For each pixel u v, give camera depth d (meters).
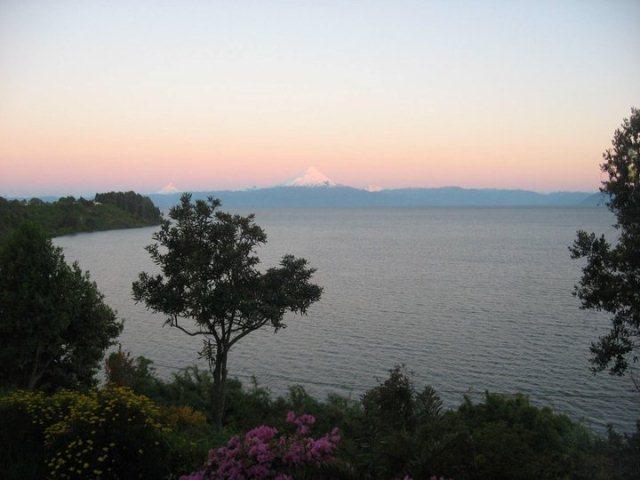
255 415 19.42
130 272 78.12
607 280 15.31
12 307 18.14
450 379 29.83
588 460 8.44
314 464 7.38
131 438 8.46
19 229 19.16
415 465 6.93
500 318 45.06
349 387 28.86
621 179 15.11
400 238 151.38
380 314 47.06
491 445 6.88
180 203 18.19
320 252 108.56
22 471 8.23
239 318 18.97
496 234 165.50
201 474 7.60
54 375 20.16
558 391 27.69
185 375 23.98
